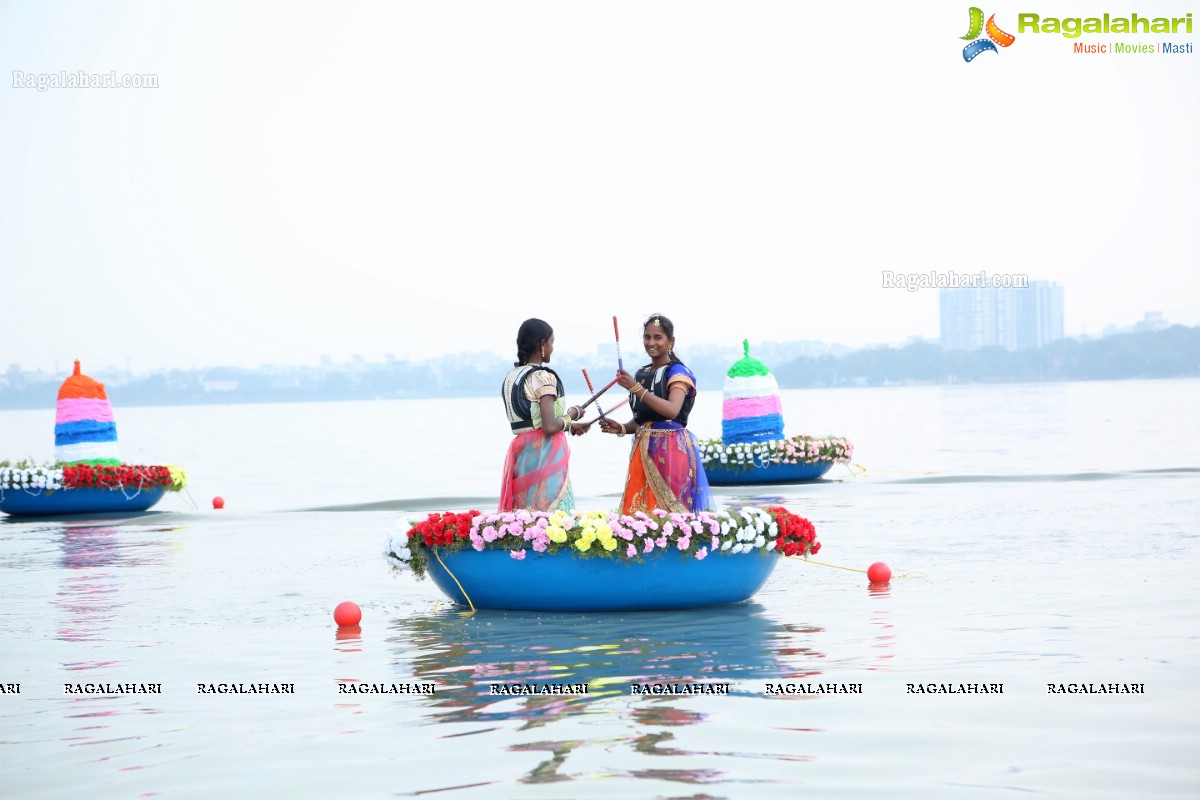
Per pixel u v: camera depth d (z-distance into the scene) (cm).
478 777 521
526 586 923
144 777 535
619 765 533
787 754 545
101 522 1909
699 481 958
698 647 781
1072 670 695
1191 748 547
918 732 576
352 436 6050
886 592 1003
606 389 945
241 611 988
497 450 4419
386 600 1027
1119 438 3988
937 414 6919
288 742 583
